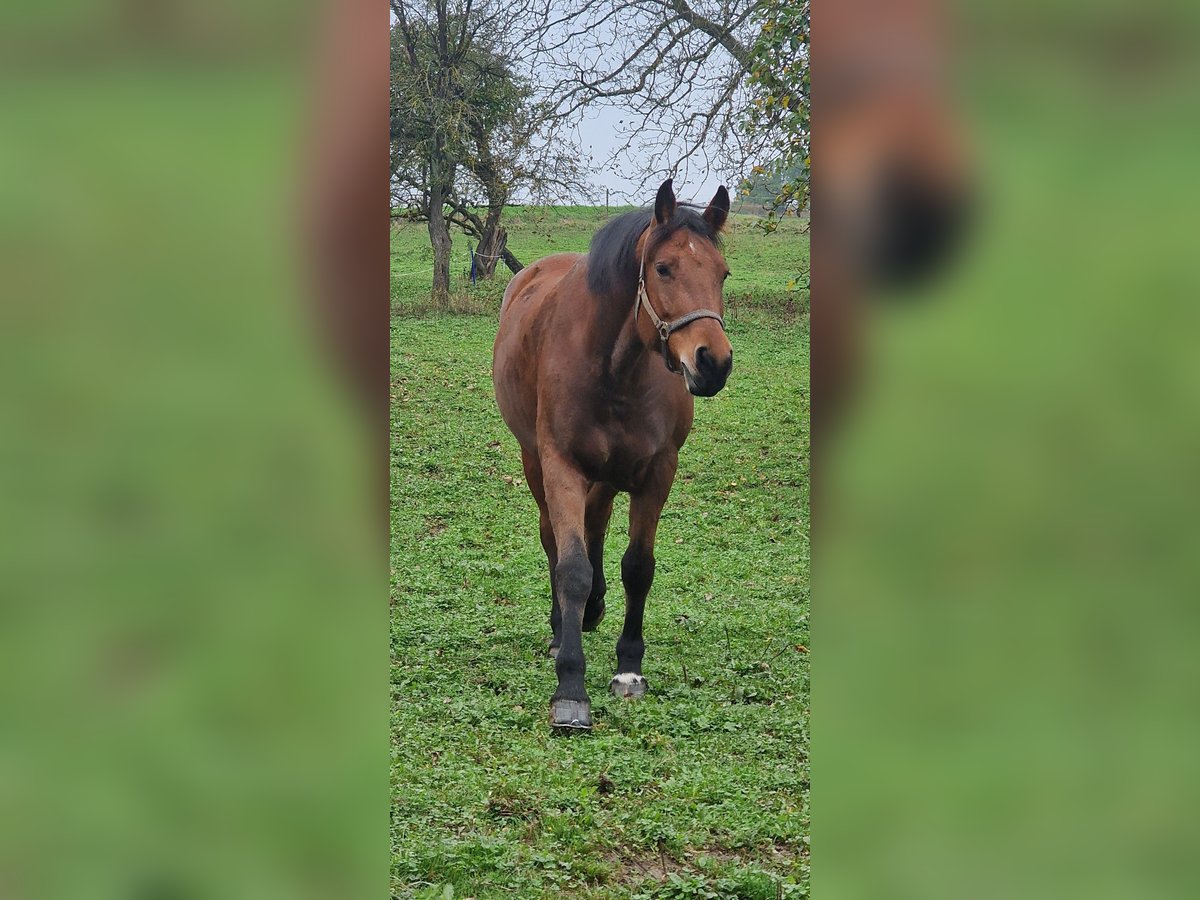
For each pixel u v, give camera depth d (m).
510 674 5.70
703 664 5.88
